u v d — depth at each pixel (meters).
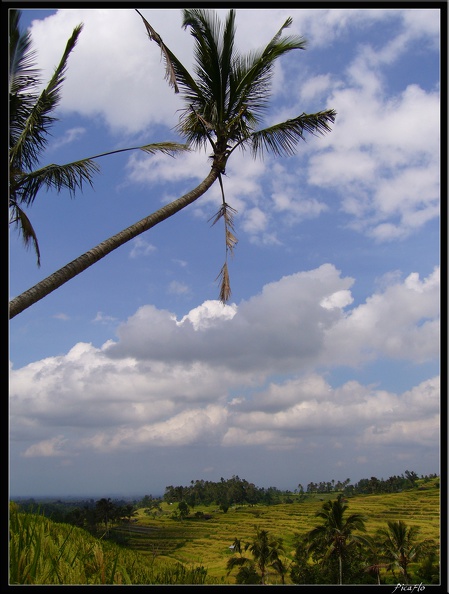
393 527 32.53
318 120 10.70
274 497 105.06
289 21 10.45
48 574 3.99
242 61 10.45
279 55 10.35
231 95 10.48
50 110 9.14
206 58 10.14
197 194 9.75
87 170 9.55
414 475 99.62
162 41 8.91
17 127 9.16
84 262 7.70
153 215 8.88
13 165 9.23
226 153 10.48
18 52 8.05
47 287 7.22
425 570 29.80
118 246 8.23
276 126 10.71
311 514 84.56
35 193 9.71
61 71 8.98
